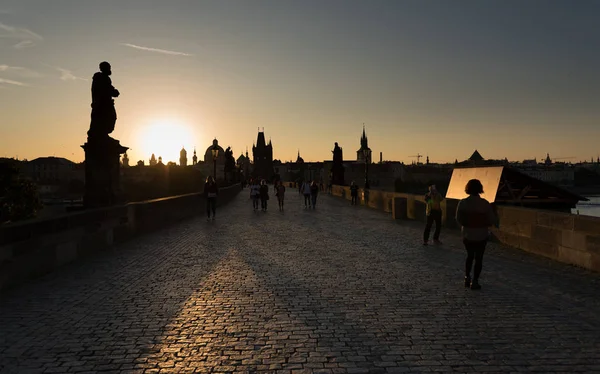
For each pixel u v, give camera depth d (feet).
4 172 164.76
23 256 27.25
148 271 30.45
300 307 21.95
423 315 20.61
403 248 40.37
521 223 38.63
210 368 15.12
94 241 38.24
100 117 46.03
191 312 21.21
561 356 15.98
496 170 57.62
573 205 57.67
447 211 56.34
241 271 30.45
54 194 487.20
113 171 47.55
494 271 30.07
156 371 14.90
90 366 15.26
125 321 19.90
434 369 14.94
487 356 15.99
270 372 14.82
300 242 44.32
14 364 15.40
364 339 17.63
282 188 91.50
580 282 26.84
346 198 141.69
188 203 74.74
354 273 29.73
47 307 22.02
